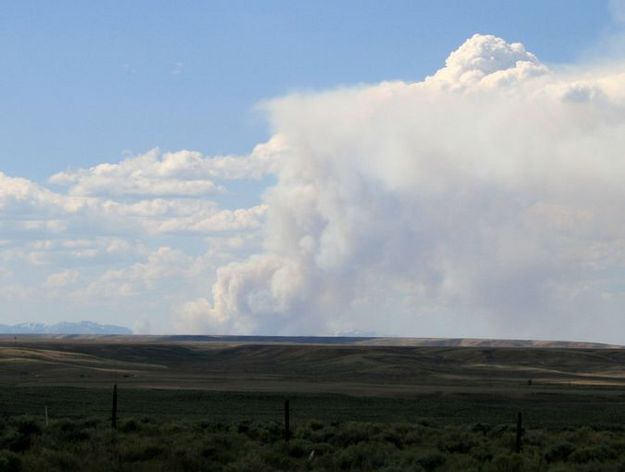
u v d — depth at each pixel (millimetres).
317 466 32656
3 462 28500
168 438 38281
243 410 78875
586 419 74812
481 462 33438
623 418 77188
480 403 94938
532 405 93062
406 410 82125
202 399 91938
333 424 52062
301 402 91250
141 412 73312
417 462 32750
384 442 40500
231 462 32094
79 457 31688
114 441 36062
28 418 45438
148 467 30812
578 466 32812
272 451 34250
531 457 34438
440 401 96438
